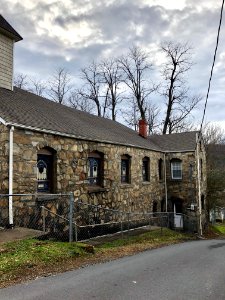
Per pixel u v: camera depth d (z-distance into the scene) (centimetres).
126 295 541
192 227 2309
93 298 523
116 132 2012
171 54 3831
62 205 1240
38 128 1134
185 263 849
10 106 1246
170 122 3944
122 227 1562
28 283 602
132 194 1845
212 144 3981
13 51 1526
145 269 752
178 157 2381
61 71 5944
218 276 696
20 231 966
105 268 748
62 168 1261
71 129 1373
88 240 1291
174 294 552
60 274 674
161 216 2019
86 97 4262
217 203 3022
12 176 1039
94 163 1521
